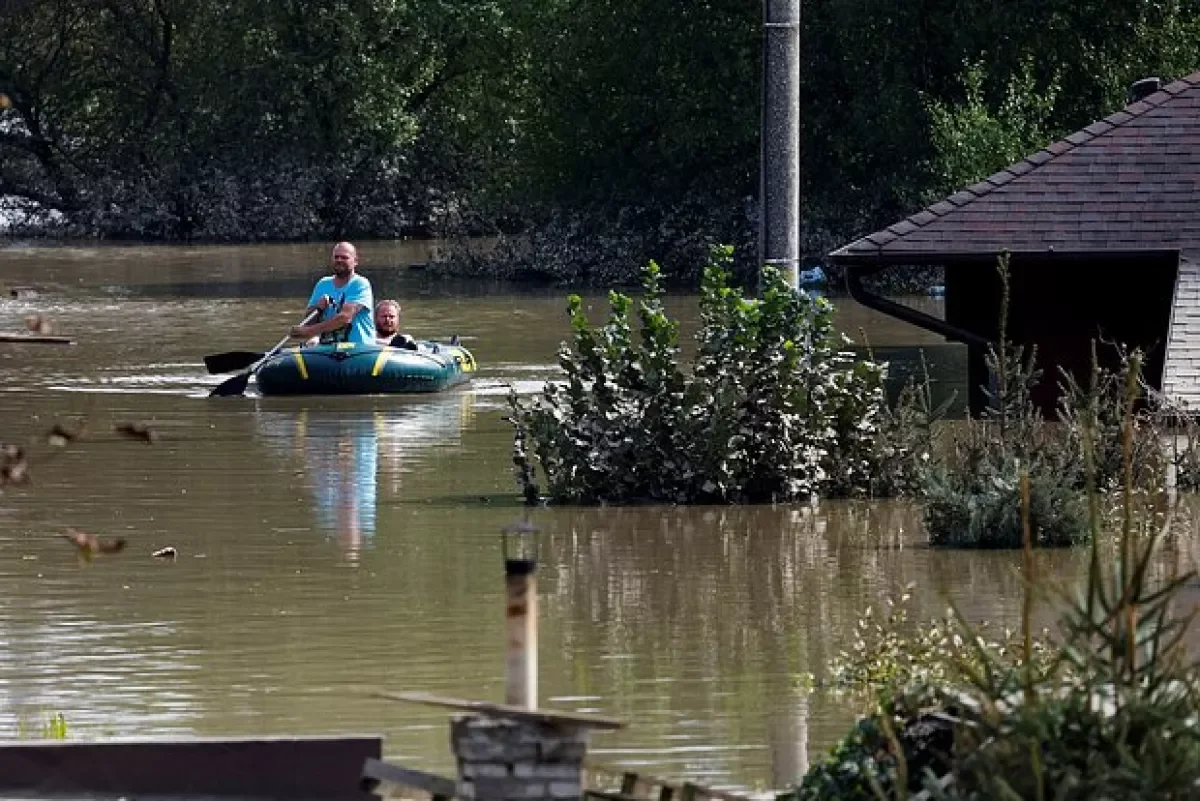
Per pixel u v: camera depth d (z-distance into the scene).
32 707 26.36
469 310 85.31
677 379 41.22
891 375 60.91
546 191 106.88
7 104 18.03
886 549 36.41
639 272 102.44
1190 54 90.56
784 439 41.19
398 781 18.41
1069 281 53.16
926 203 92.88
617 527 38.81
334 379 57.94
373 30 137.75
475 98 136.00
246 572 34.78
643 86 102.81
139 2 139.50
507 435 50.81
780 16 43.66
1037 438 39.53
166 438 50.28
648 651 29.31
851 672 27.30
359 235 139.75
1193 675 18.70
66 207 140.50
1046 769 17.64
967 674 18.86
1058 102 91.44
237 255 121.56
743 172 103.75
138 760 22.17
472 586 33.62
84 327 77.12
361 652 29.19
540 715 17.95
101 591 33.41
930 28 95.50
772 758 23.91
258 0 136.88
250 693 27.02
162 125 138.62
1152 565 33.78
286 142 138.75
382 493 42.62
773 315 41.62
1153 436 39.97
